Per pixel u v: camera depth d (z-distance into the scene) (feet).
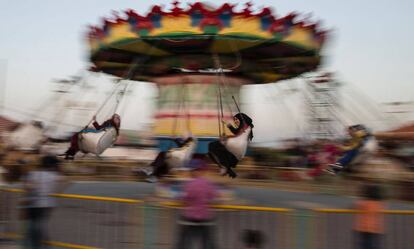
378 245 21.09
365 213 21.26
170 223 23.09
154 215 23.32
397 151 45.52
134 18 39.22
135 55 45.62
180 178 34.76
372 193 21.27
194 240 21.03
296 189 44.06
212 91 44.06
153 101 48.93
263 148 52.39
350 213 22.53
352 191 41.34
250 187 45.68
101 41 42.16
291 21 39.65
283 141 52.19
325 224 22.41
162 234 23.11
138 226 23.49
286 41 39.78
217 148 34.78
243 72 47.09
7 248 25.25
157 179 36.29
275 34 39.04
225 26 38.19
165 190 29.73
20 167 39.45
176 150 36.09
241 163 51.47
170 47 41.88
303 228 22.36
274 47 41.86
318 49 42.52
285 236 22.39
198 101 43.83
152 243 23.16
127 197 33.94
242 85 46.96
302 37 40.57
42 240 23.66
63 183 25.95
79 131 43.93
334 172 42.37
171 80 45.14
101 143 42.83
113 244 23.80
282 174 48.01
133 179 49.44
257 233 22.41
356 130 42.34
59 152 45.98
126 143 59.88
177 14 38.14
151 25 38.78
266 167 49.37
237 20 38.27
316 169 44.98
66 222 24.88
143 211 23.47
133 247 23.44
